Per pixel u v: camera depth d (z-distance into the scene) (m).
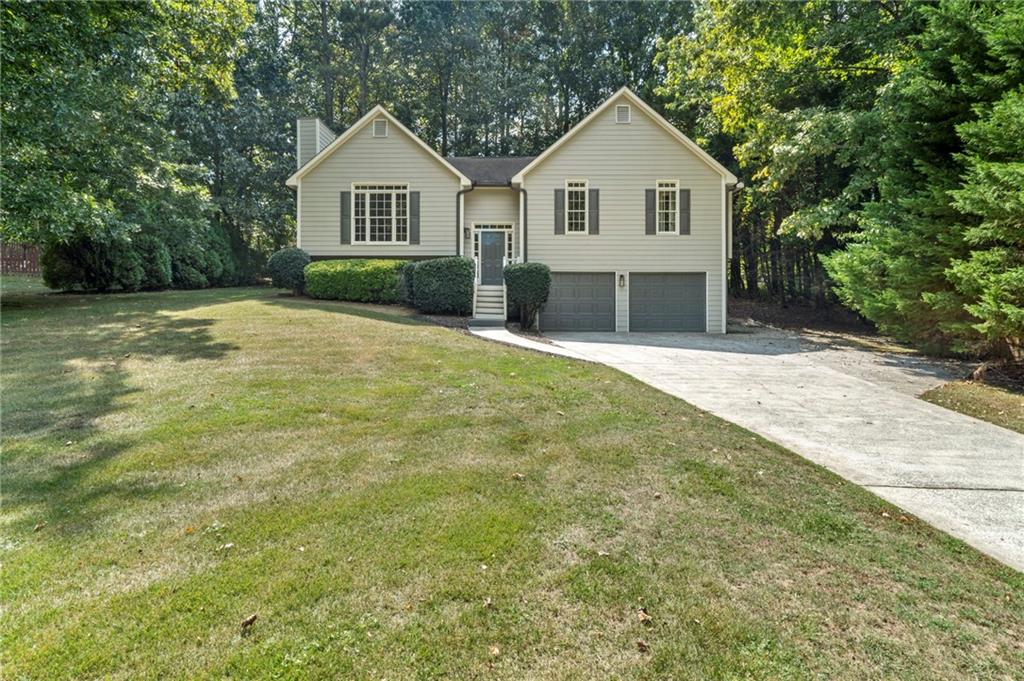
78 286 18.78
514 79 30.98
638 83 31.33
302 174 16.64
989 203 7.38
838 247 19.08
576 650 2.32
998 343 8.67
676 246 16.30
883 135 12.87
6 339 9.43
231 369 7.49
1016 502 3.92
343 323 11.34
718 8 17.09
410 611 2.55
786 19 15.84
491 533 3.29
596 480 4.14
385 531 3.29
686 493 3.94
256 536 3.20
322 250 16.77
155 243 20.14
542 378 7.64
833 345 13.67
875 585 2.85
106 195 14.91
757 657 2.30
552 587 2.76
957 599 2.74
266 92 29.12
